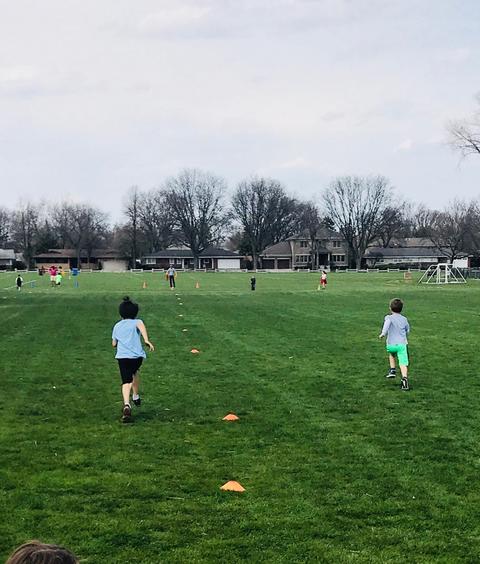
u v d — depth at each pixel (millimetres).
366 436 10500
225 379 15438
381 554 6434
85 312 34062
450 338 22438
